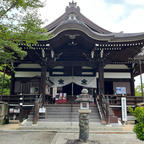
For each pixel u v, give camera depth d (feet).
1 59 26.71
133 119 43.29
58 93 52.70
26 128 29.91
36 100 35.04
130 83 52.54
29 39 22.89
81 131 21.25
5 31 20.51
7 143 20.77
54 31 38.50
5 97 43.34
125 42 40.34
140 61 46.01
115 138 23.67
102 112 35.99
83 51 47.42
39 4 22.21
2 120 37.47
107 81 53.16
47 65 45.47
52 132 27.58
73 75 52.49
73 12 52.06
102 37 38.88
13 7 21.04
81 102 22.03
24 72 53.11
